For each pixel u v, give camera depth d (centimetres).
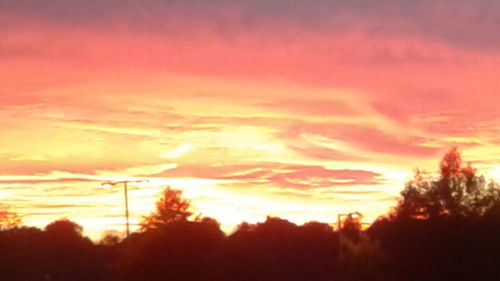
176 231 6188
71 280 7200
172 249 6144
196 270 6172
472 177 5409
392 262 5444
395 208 5519
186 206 6425
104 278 7200
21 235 6494
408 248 5359
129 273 6225
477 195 5381
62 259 7369
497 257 5147
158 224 6309
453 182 5384
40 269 6638
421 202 5403
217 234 6562
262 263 6894
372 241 5703
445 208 5356
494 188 5400
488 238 5166
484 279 5172
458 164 5431
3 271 5981
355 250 5738
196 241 6219
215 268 6375
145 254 6191
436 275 5244
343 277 5956
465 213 5303
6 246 6116
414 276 5309
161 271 6122
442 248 5244
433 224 5291
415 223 5356
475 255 5156
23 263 6209
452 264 5206
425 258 5288
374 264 5519
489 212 5250
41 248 7094
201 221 6462
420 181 5462
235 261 6712
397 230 5422
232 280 6588
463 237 5194
